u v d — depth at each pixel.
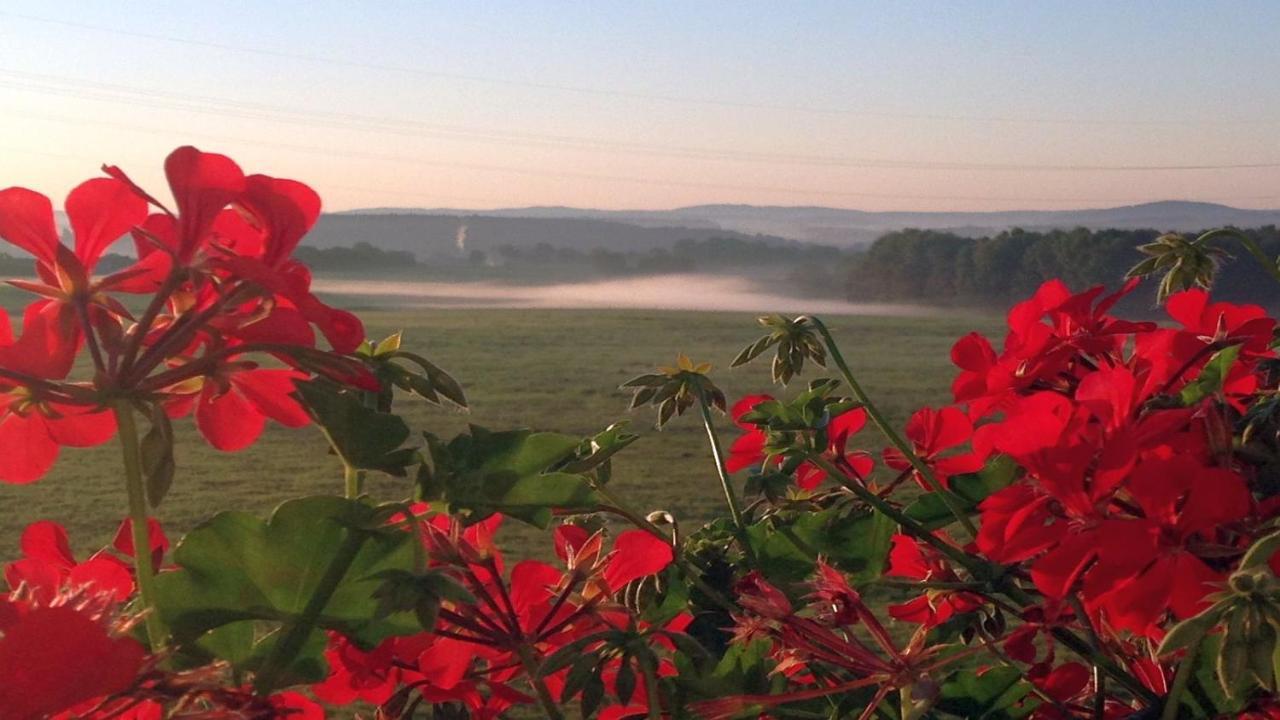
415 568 0.74
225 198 0.75
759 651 0.98
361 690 0.98
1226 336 1.03
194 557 0.75
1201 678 0.91
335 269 179.88
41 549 0.91
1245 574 0.65
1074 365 1.13
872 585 1.09
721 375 27.95
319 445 16.67
